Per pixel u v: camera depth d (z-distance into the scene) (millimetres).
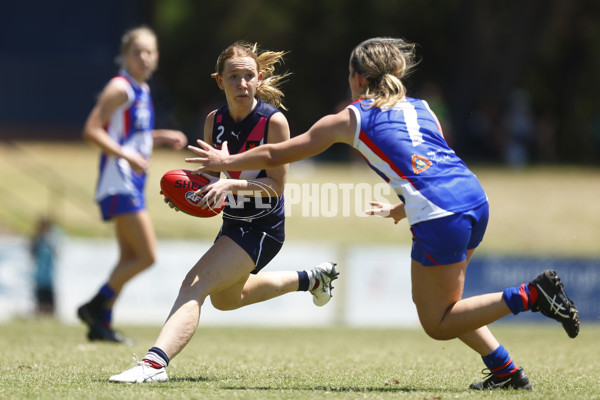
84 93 73812
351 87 17219
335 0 119062
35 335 31656
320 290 19594
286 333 36938
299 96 123625
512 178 76125
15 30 72750
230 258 17047
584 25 108875
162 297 45125
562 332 37750
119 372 18688
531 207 66875
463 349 28250
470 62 99188
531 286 15852
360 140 16219
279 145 16281
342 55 122000
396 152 16000
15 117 72750
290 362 22094
